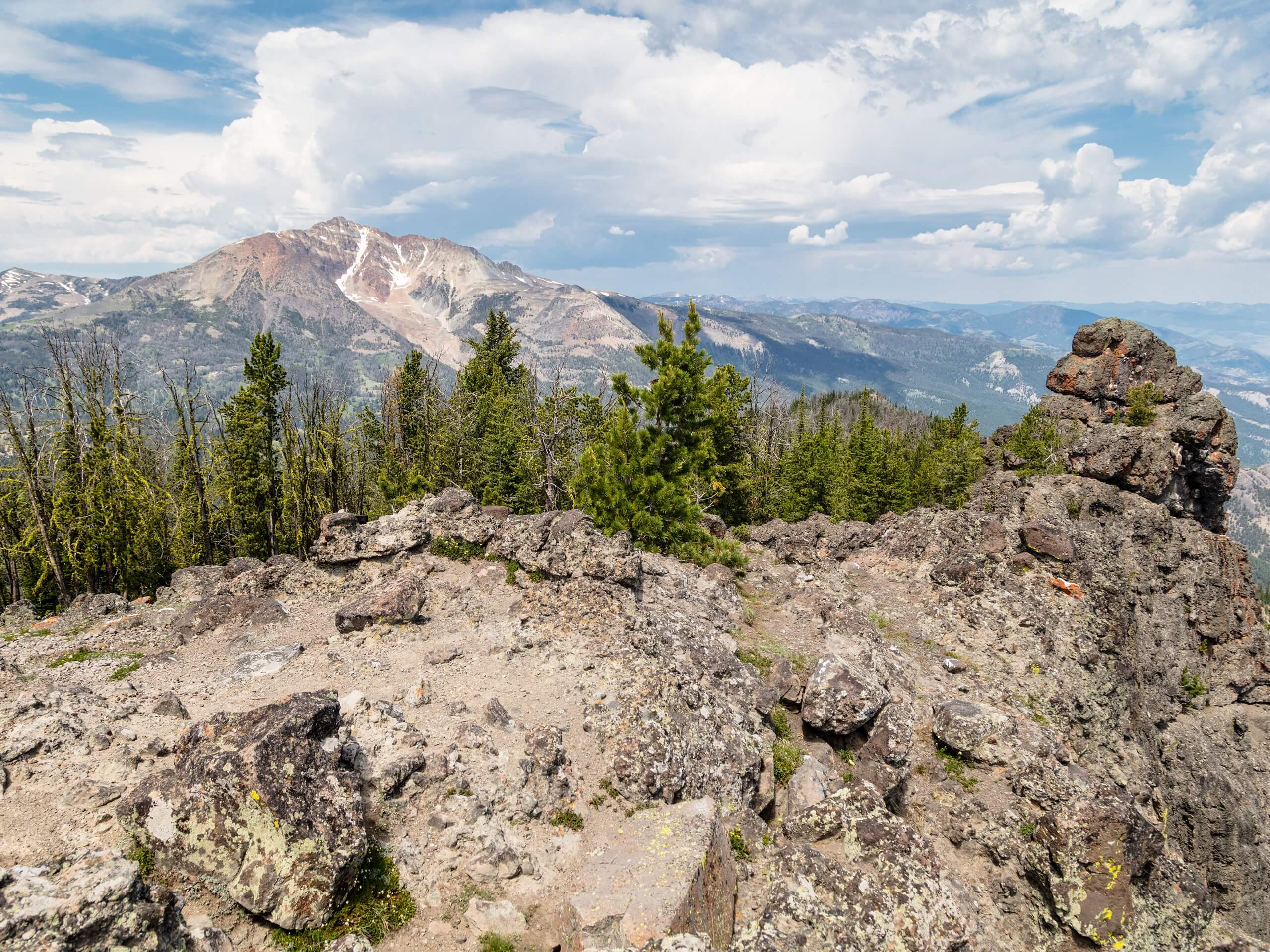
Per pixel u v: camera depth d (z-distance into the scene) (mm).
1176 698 40969
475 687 18047
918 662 28094
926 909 13305
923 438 126125
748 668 21984
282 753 11117
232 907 10344
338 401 69125
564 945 11234
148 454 58688
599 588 22031
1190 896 16188
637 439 35188
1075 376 71500
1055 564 32250
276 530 67875
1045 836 16969
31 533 47750
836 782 19516
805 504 78188
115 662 18891
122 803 10750
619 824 14281
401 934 10984
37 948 7742
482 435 78625
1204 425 53156
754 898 13438
